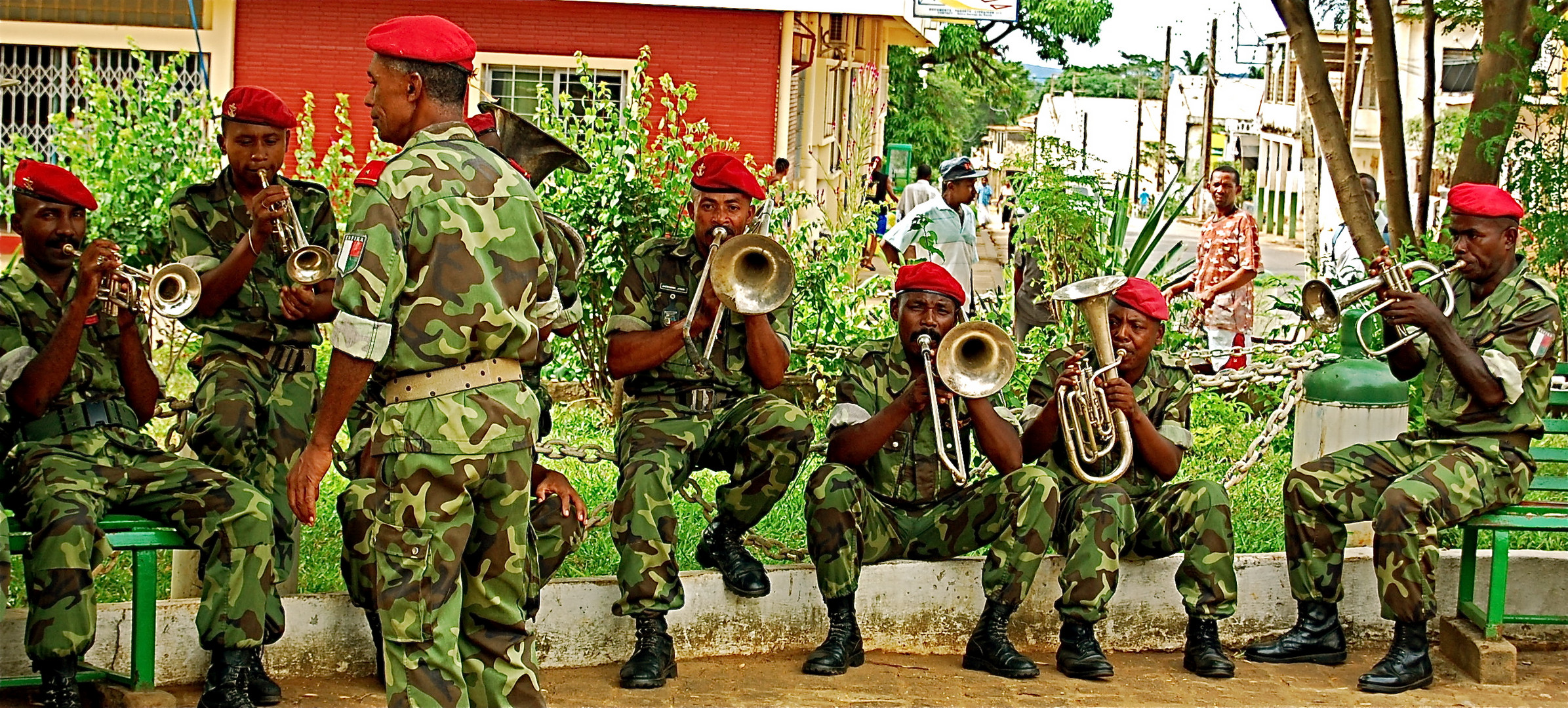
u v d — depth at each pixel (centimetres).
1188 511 568
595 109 770
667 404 573
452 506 414
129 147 873
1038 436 573
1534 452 579
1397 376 608
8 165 1009
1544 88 1008
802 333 789
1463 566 588
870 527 566
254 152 548
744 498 570
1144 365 586
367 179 568
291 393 548
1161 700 531
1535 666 586
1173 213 1038
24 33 1577
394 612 414
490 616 439
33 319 499
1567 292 851
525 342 422
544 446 623
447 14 1616
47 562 454
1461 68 3541
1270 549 691
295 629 520
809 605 579
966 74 3950
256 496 476
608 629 552
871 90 2170
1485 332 571
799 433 559
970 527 568
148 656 478
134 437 502
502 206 417
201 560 482
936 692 531
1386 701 538
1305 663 582
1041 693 534
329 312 533
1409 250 916
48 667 456
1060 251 933
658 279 577
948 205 1080
